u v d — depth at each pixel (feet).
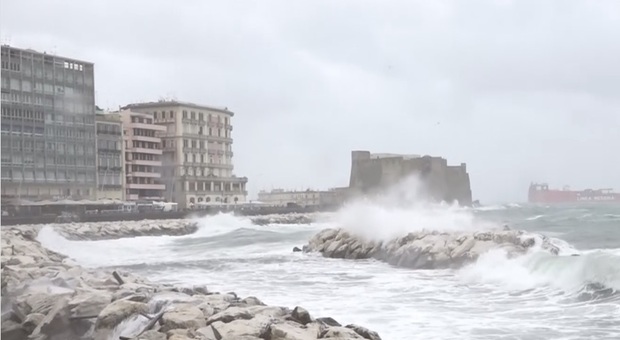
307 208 369.50
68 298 57.93
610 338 48.78
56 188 319.06
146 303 55.21
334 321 48.42
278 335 42.37
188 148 419.33
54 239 186.91
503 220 205.77
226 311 48.93
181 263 124.47
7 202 279.69
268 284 87.25
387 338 50.03
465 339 49.24
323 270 103.86
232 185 452.35
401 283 83.97
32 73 310.65
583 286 69.82
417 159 306.35
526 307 63.36
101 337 50.96
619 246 136.15
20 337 55.72
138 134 389.39
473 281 83.25
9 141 297.33
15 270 79.05
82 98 336.08
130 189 380.58
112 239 213.66
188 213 294.87
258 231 242.17
